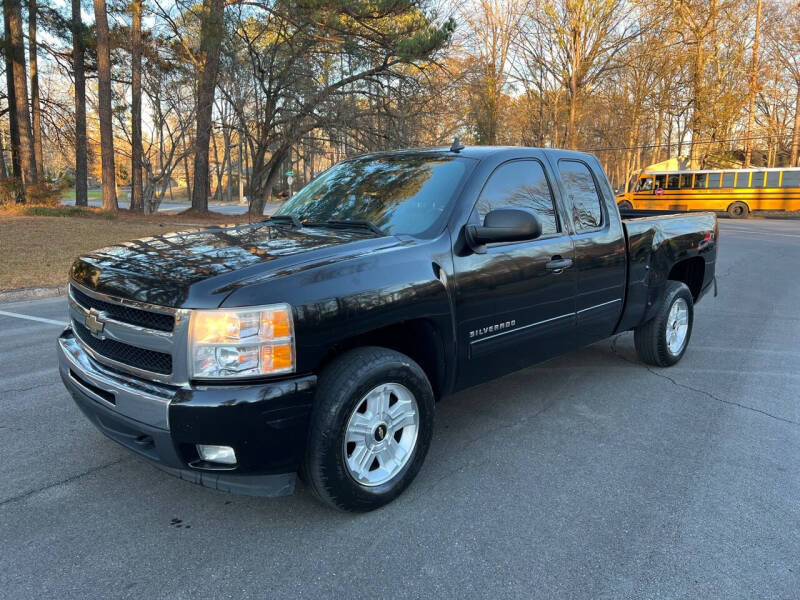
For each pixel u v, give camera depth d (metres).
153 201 28.06
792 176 33.09
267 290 2.59
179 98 28.42
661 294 5.30
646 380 5.23
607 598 2.41
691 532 2.88
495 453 3.74
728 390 4.98
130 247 3.30
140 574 2.52
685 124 46.38
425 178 3.77
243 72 24.53
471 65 30.98
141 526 2.89
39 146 28.70
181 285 2.61
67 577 2.50
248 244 3.19
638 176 39.78
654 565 2.62
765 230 24.58
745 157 44.97
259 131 26.22
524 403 4.64
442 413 4.43
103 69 22.77
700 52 42.16
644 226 4.97
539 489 3.29
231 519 2.96
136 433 2.75
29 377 5.14
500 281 3.57
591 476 3.44
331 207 3.95
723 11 40.75
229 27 21.94
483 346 3.55
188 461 2.62
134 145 27.53
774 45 45.34
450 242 3.35
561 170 4.29
